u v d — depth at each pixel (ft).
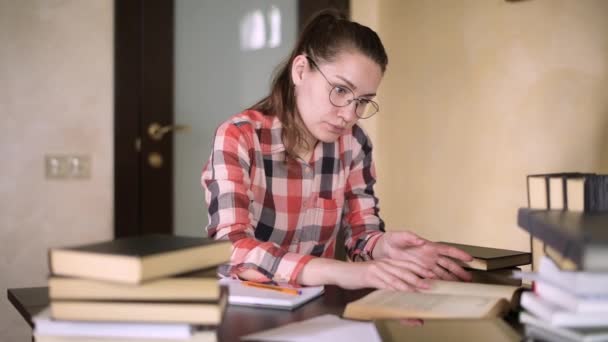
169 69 9.66
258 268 3.97
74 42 9.13
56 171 9.07
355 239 5.05
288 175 4.97
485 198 8.14
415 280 3.65
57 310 2.47
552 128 7.16
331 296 3.77
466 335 2.75
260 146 4.84
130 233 9.48
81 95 9.18
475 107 8.29
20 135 8.92
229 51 10.08
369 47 4.50
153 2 9.52
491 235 8.06
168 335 2.45
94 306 2.46
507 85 7.79
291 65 4.90
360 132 5.47
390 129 9.86
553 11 7.14
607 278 2.22
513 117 7.70
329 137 4.71
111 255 2.43
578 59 6.81
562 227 2.34
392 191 9.84
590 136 6.67
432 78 9.02
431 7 9.04
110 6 9.29
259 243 4.09
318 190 5.14
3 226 8.87
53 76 9.04
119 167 9.38
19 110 8.91
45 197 9.05
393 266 3.74
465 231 8.48
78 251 2.50
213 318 2.43
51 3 9.02
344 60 4.44
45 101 9.02
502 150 7.88
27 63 8.93
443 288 3.62
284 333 2.81
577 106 6.83
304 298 3.56
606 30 6.48
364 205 5.39
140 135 9.52
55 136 9.07
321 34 4.63
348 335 2.80
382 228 5.33
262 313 3.35
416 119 9.33
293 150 4.89
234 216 4.26
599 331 2.24
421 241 4.34
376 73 4.56
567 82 6.95
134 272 2.39
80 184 9.21
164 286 2.45
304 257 3.98
